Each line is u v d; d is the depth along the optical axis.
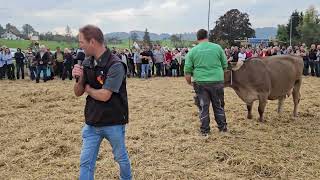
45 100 14.71
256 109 12.18
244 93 10.12
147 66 25.39
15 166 7.17
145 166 7.04
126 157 5.13
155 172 6.71
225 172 6.79
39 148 8.19
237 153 7.57
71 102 14.23
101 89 4.82
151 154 7.68
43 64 22.55
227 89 17.44
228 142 8.40
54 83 21.95
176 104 13.47
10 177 6.64
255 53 25.75
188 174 6.64
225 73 9.98
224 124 9.18
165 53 26.48
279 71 10.39
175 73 26.31
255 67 9.98
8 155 7.80
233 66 10.02
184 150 7.93
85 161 4.96
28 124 10.60
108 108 4.92
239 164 7.07
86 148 4.99
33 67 23.78
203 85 8.80
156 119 10.92
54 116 11.62
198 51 8.73
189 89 18.39
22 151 8.03
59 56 24.81
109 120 4.93
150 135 9.12
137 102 14.16
